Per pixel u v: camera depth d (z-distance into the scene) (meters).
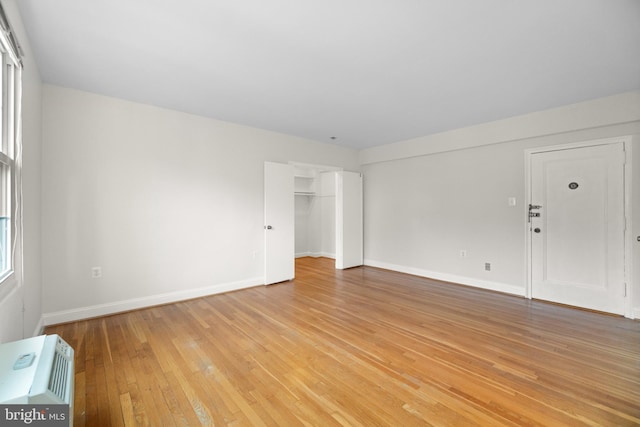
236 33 2.13
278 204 4.73
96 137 3.20
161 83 2.97
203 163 3.98
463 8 1.85
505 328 2.88
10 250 1.92
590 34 2.11
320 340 2.61
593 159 3.43
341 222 5.76
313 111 3.79
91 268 3.17
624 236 3.22
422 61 2.53
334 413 1.68
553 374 2.07
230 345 2.51
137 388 1.91
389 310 3.40
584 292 3.49
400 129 4.61
